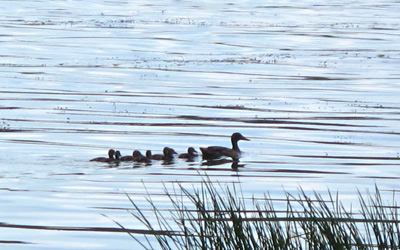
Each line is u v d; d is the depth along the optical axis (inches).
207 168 856.9
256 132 1075.3
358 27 2573.8
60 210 680.4
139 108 1246.9
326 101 1314.0
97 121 1143.6
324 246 386.3
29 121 1138.7
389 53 1961.1
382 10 3193.9
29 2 3272.6
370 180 802.8
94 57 1863.9
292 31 2438.5
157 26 2500.0
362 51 2001.7
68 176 810.2
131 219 645.3
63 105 1269.7
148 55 1907.0
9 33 2288.4
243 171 843.4
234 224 398.3
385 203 688.4
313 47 2085.4
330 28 2539.4
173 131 1082.7
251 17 2856.8
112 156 892.0
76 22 2605.8
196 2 3415.4
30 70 1647.4
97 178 801.6
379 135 1045.2
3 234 615.8
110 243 587.5
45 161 885.8
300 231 463.8
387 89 1438.2
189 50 2005.4
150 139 1033.5
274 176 820.6
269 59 1844.2
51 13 2906.0
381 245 388.5
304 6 3326.8
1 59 1808.6
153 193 738.8
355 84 1494.8
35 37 2212.1
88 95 1363.2
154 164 873.5
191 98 1338.6
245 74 1614.2
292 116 1182.9
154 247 564.7
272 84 1492.4
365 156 924.0
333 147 975.6
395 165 874.1
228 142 1023.6
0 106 1256.2
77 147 971.9
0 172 826.2
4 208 687.1
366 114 1196.5
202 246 401.1
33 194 735.7
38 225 638.5
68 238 602.5
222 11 3061.0
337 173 837.2
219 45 2106.3
